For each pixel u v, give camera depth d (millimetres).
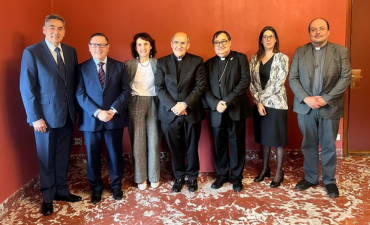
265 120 2709
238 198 2572
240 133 2666
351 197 2535
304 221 2184
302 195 2602
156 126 2750
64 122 2369
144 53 2559
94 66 2438
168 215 2316
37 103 2295
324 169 2670
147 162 2836
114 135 2523
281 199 2535
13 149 2512
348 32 3346
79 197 2607
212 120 2633
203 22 3326
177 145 2660
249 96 3430
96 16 3320
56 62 2348
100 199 2602
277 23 3328
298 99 2648
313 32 2512
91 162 2529
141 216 2312
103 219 2279
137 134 2686
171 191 2744
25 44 2721
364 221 2160
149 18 3326
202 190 2744
